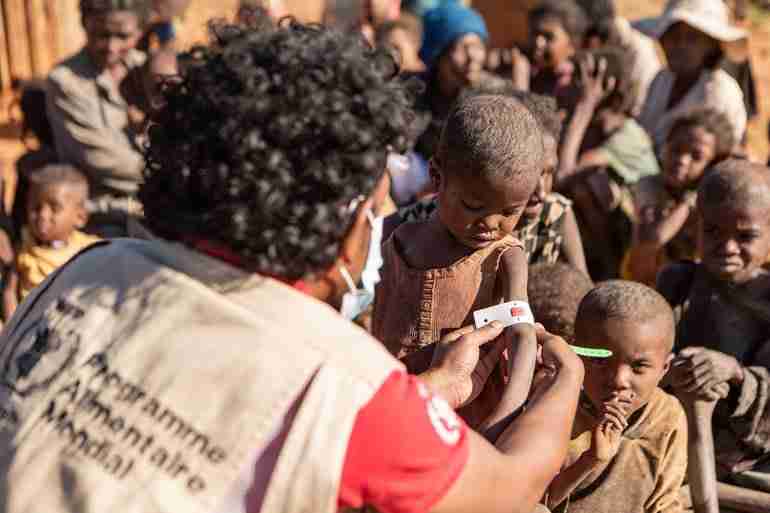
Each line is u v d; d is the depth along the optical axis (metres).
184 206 1.82
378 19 7.16
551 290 3.26
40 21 9.60
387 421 1.71
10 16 9.37
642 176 5.07
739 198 3.40
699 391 3.08
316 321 1.78
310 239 1.77
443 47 5.57
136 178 5.41
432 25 5.67
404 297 2.48
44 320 1.88
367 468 1.70
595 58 5.43
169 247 1.88
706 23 6.10
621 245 5.00
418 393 1.78
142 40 5.57
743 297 3.47
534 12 6.11
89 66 5.41
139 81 5.38
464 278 2.42
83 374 1.78
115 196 5.44
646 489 2.88
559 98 5.58
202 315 1.78
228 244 1.81
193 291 1.80
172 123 1.85
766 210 3.40
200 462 1.69
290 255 1.78
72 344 1.82
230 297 1.80
